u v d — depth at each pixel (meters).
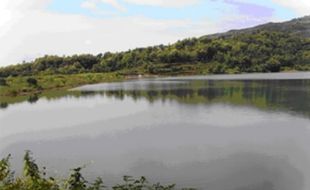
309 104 65.75
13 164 34.09
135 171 30.20
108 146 39.59
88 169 31.14
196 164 31.50
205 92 93.69
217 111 60.81
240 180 27.52
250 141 39.19
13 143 44.00
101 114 63.88
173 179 27.98
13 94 110.44
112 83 153.62
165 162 32.50
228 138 40.88
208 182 27.31
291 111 58.25
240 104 68.56
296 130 44.03
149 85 129.12
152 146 38.59
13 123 58.44
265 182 27.12
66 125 54.25
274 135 41.75
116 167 31.55
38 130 51.34
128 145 39.56
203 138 41.28
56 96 101.75
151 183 27.25
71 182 11.11
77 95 101.81
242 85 111.12
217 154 34.50
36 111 72.56
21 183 10.02
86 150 38.28
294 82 117.81
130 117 58.50
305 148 35.72
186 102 75.06
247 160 32.22
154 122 52.81
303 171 29.12
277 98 76.25
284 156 33.22
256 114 56.44
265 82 121.00
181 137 42.25
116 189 13.54
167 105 71.50
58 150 38.97
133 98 87.69
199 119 53.66
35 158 36.16
